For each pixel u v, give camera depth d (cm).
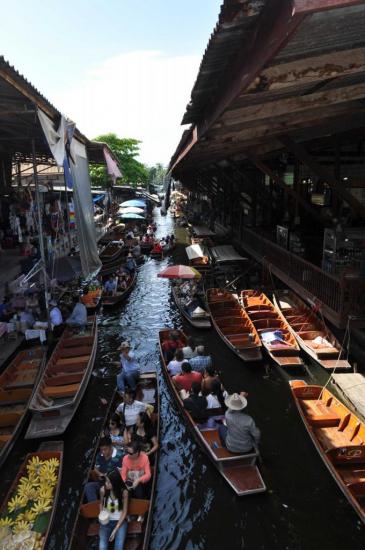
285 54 308
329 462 698
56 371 1028
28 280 1239
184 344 1161
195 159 1309
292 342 1134
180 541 635
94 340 1196
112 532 573
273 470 754
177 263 2484
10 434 806
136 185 5666
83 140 1370
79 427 890
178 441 848
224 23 298
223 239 2534
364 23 260
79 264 1442
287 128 724
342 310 900
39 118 748
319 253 1390
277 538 634
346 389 840
